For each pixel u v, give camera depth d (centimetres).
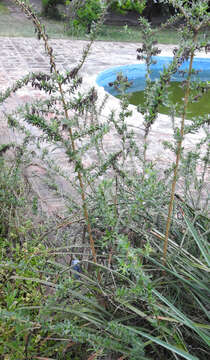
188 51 163
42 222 309
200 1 160
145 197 173
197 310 198
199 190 260
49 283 180
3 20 1540
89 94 166
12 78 827
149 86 193
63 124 152
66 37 1288
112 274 193
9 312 162
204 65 1239
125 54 1208
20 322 166
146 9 1579
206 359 183
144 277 145
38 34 153
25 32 1356
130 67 1070
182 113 179
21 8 150
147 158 505
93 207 228
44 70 917
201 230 239
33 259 249
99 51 1207
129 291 161
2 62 959
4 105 643
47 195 363
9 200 295
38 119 152
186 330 182
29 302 226
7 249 282
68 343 183
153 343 184
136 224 228
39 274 234
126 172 244
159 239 227
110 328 162
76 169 158
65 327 157
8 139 496
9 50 1097
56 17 1528
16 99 680
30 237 283
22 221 298
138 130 609
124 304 172
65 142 155
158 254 210
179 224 248
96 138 166
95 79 906
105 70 991
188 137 598
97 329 186
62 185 389
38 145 246
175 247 207
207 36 165
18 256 262
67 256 267
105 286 199
